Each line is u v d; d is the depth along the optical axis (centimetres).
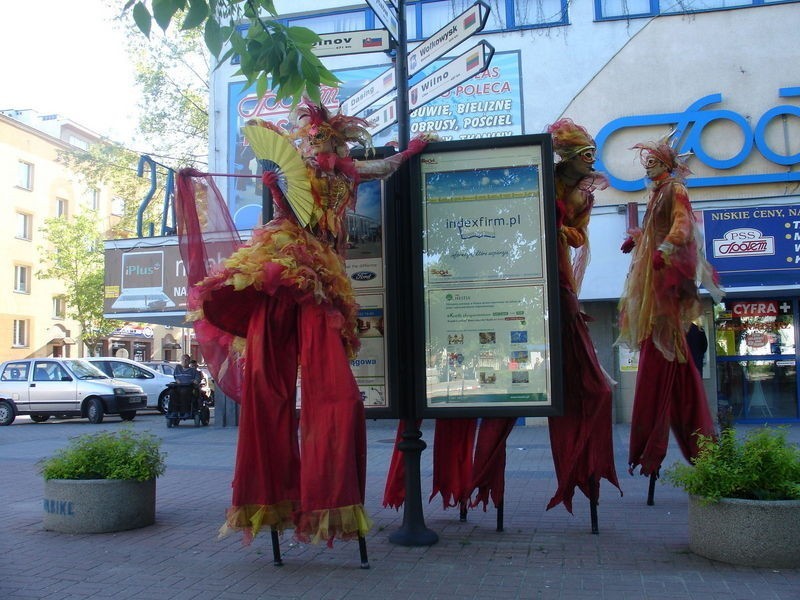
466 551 574
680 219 649
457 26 615
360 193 621
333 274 529
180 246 577
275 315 526
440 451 663
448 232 603
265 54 513
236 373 589
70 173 4178
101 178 2725
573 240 627
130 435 709
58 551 589
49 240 3588
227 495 831
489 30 1477
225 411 1745
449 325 597
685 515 684
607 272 1397
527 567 527
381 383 605
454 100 1480
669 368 701
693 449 706
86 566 546
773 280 1345
